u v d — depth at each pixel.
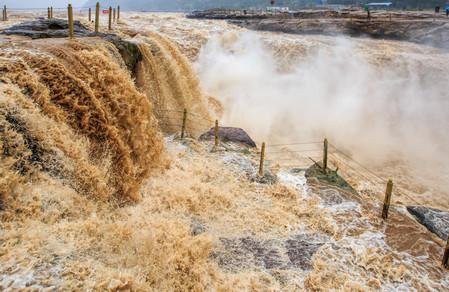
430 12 43.78
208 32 28.28
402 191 14.14
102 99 9.19
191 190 8.84
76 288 4.60
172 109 16.78
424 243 7.44
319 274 6.42
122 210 7.68
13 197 5.80
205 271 6.21
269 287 6.04
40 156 6.68
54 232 5.74
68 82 8.34
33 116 6.99
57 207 6.24
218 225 7.82
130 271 5.48
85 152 7.75
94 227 6.21
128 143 9.47
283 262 6.71
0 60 8.02
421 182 15.02
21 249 5.05
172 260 6.16
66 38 12.87
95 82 9.20
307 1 137.38
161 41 18.39
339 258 6.92
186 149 11.52
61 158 7.02
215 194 8.86
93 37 14.23
